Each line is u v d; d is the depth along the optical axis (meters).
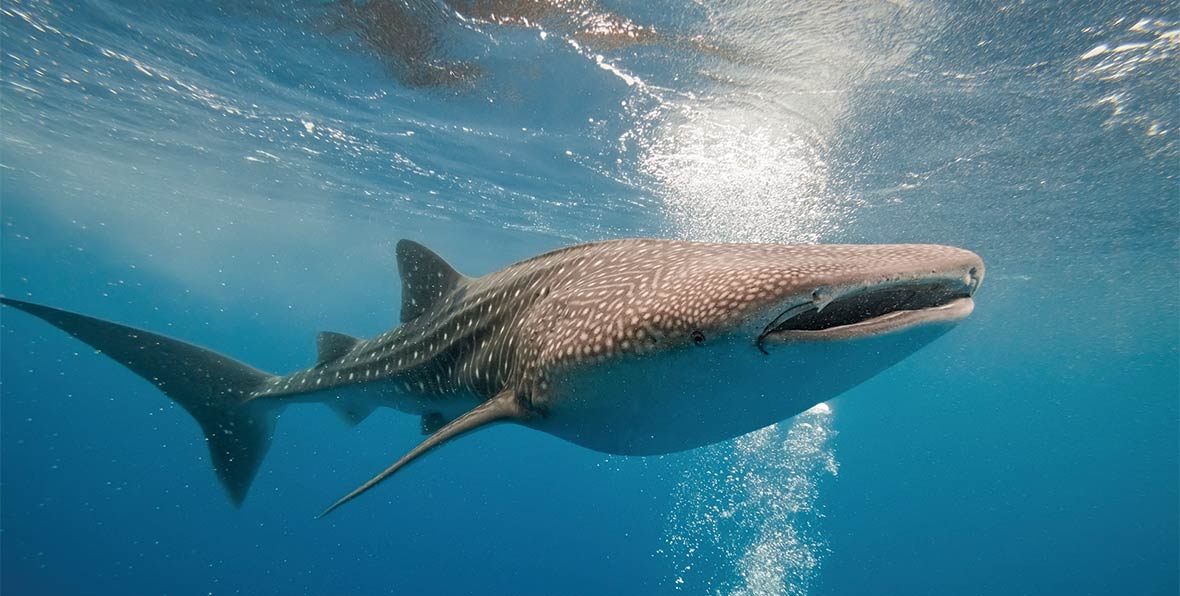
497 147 13.05
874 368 2.45
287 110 12.30
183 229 31.92
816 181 12.07
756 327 2.45
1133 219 13.63
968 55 7.36
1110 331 30.11
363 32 8.67
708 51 7.90
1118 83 7.79
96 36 9.91
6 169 24.83
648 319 2.76
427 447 3.21
